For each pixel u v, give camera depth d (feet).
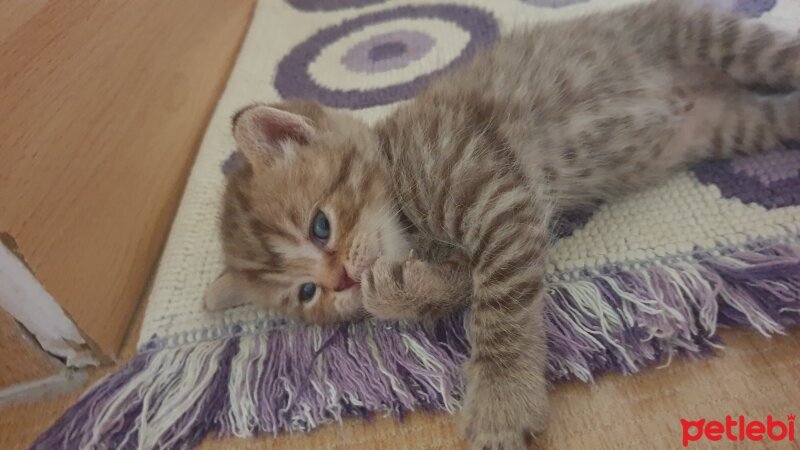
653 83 0.87
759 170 0.83
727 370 0.66
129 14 1.03
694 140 0.86
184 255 0.93
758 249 0.73
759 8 1.06
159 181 1.06
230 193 0.87
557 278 0.76
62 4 0.85
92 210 0.86
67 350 0.82
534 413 0.65
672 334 0.69
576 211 0.85
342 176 0.80
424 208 0.78
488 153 0.76
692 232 0.77
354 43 1.37
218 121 1.22
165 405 0.73
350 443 0.69
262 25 1.52
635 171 0.85
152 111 1.07
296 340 0.79
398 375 0.72
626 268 0.75
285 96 1.25
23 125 0.76
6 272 0.74
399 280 0.75
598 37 0.90
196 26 1.29
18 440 0.78
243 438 0.71
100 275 0.86
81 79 0.88
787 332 0.67
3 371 0.81
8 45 0.74
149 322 0.84
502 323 0.70
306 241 0.79
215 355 0.78
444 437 0.67
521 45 0.91
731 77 0.89
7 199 0.72
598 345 0.69
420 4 1.45
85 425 0.72
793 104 0.85
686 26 0.90
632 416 0.64
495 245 0.72
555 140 0.82
